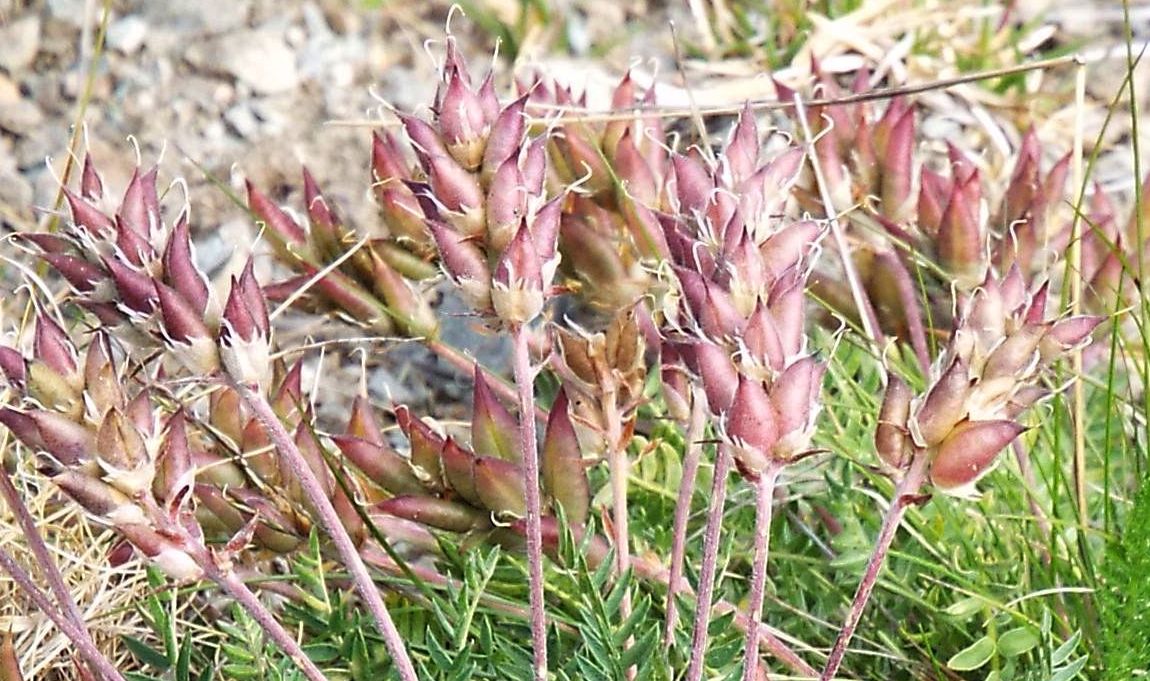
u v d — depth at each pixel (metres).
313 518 0.61
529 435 0.54
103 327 0.53
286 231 0.67
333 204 0.74
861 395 0.67
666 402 0.58
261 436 0.62
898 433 0.52
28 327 0.72
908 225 0.70
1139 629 0.58
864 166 0.71
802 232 0.53
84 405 0.52
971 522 0.65
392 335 0.67
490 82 0.53
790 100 0.72
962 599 0.63
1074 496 0.66
